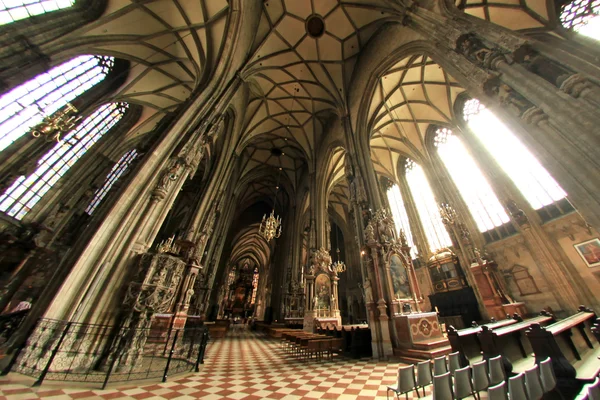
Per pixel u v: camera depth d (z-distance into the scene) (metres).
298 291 18.45
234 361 7.05
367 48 14.39
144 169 6.90
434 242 16.94
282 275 25.08
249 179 25.72
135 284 5.55
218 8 11.12
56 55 8.66
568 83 4.41
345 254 28.25
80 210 13.95
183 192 23.56
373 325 8.54
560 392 3.12
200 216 13.80
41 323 4.31
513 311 10.79
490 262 12.40
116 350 4.72
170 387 4.13
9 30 7.45
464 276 14.03
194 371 5.46
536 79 4.93
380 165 21.16
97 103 12.73
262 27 13.53
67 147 12.84
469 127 14.74
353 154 13.52
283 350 9.52
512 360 4.36
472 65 6.41
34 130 6.56
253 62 13.88
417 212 18.62
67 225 13.32
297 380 4.95
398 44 11.75
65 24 8.76
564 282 9.73
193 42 11.89
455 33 7.05
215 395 3.83
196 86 10.96
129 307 5.34
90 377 4.20
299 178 26.44
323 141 20.00
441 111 16.00
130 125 16.58
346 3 12.75
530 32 10.82
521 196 11.77
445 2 7.95
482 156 13.80
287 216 28.14
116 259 5.70
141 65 13.27
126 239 6.02
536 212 11.18
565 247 10.04
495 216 13.15
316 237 17.33
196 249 12.31
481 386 3.13
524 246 11.51
